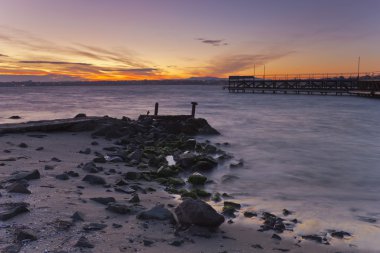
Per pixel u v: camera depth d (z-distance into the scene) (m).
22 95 108.81
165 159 14.27
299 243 6.45
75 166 11.10
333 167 14.56
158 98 90.25
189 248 5.47
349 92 89.62
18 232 5.18
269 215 8.05
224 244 5.86
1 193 7.20
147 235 5.75
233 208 8.23
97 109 51.69
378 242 6.77
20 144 14.10
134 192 8.80
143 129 22.66
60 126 19.42
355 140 22.86
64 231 5.46
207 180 11.59
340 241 6.77
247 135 24.69
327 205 9.24
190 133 23.88
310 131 27.34
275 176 12.72
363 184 11.70
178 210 6.50
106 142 17.56
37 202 6.79
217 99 82.31
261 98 85.31
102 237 5.44
